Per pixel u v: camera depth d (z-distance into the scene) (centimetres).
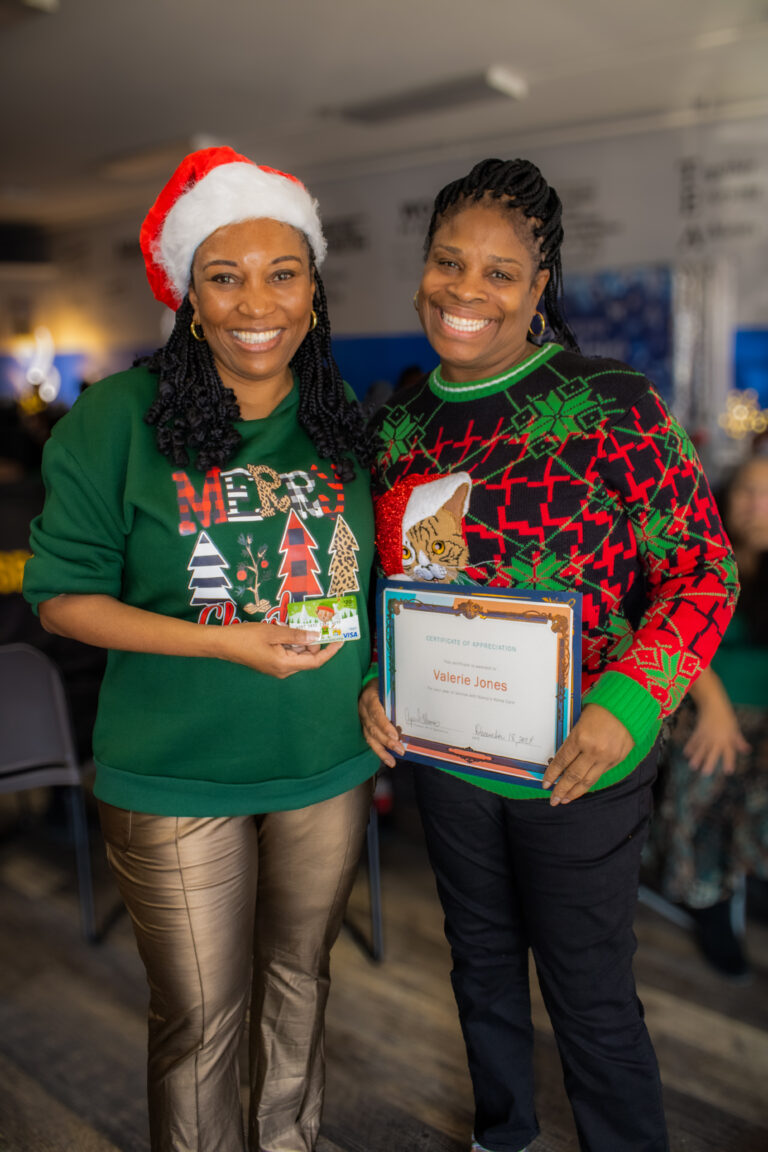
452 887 138
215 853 124
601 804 121
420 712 127
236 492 119
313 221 121
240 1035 131
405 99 586
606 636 121
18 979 210
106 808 126
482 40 487
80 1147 159
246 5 440
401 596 125
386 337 777
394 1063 177
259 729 122
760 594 198
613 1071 128
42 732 208
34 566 116
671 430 115
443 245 116
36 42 486
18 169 777
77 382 1098
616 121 629
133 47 494
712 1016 187
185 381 121
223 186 114
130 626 114
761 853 192
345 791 133
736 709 198
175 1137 126
